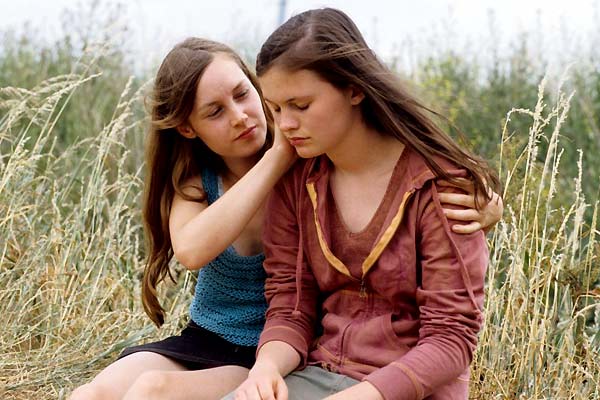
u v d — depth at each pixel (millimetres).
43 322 3234
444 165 2008
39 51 5223
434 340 1952
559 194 3895
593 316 3100
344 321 2092
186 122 2332
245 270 2375
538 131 2787
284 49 1954
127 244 3578
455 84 4953
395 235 2027
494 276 2902
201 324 2402
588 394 2627
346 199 2096
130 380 2195
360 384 1893
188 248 2211
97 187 3496
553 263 2707
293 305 2186
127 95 4836
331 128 1984
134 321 3184
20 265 3275
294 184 2197
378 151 2074
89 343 3105
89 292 3301
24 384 2846
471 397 2682
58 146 4473
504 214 2914
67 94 4762
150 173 2414
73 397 2127
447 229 1979
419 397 1901
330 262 2076
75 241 3395
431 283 1994
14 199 3369
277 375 2012
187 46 2354
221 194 2398
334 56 1956
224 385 2197
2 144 4352
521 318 2695
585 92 4484
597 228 3641
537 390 2592
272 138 2463
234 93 2295
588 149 4383
